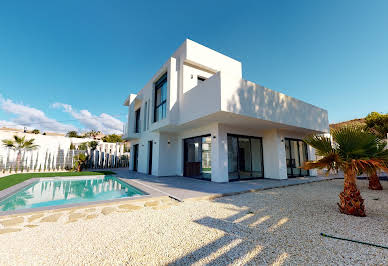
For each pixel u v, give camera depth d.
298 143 11.34
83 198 6.21
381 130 7.36
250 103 7.25
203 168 9.49
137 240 2.69
